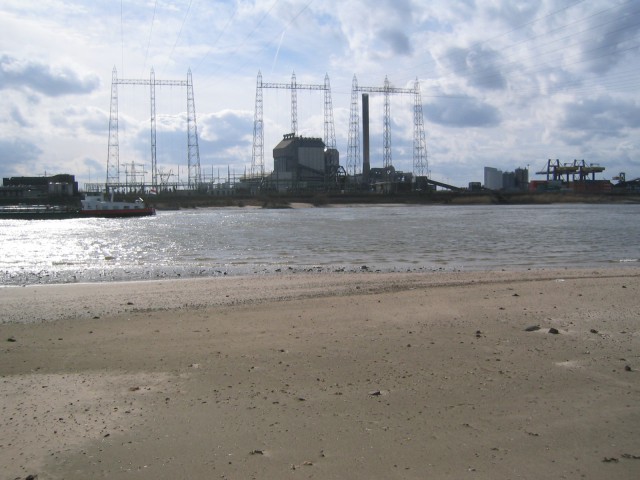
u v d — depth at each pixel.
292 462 6.18
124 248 41.25
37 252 38.47
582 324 12.59
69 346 11.43
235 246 41.41
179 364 9.99
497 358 9.97
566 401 7.88
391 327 12.62
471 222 76.81
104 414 7.62
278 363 9.91
